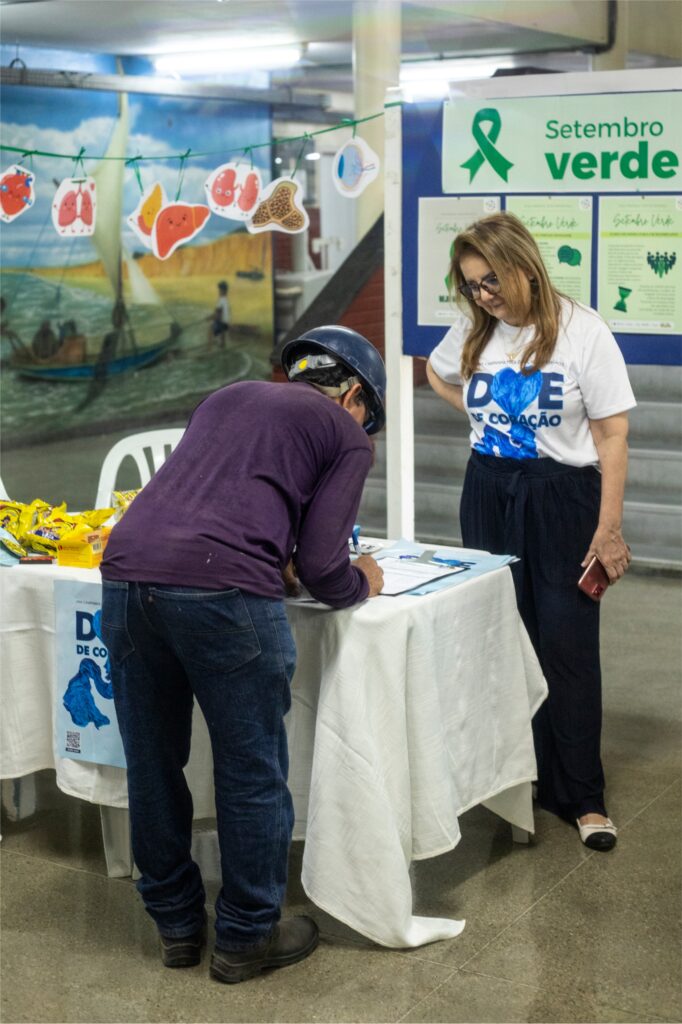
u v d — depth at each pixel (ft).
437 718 8.30
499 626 9.18
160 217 11.82
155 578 7.45
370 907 8.15
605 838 9.78
